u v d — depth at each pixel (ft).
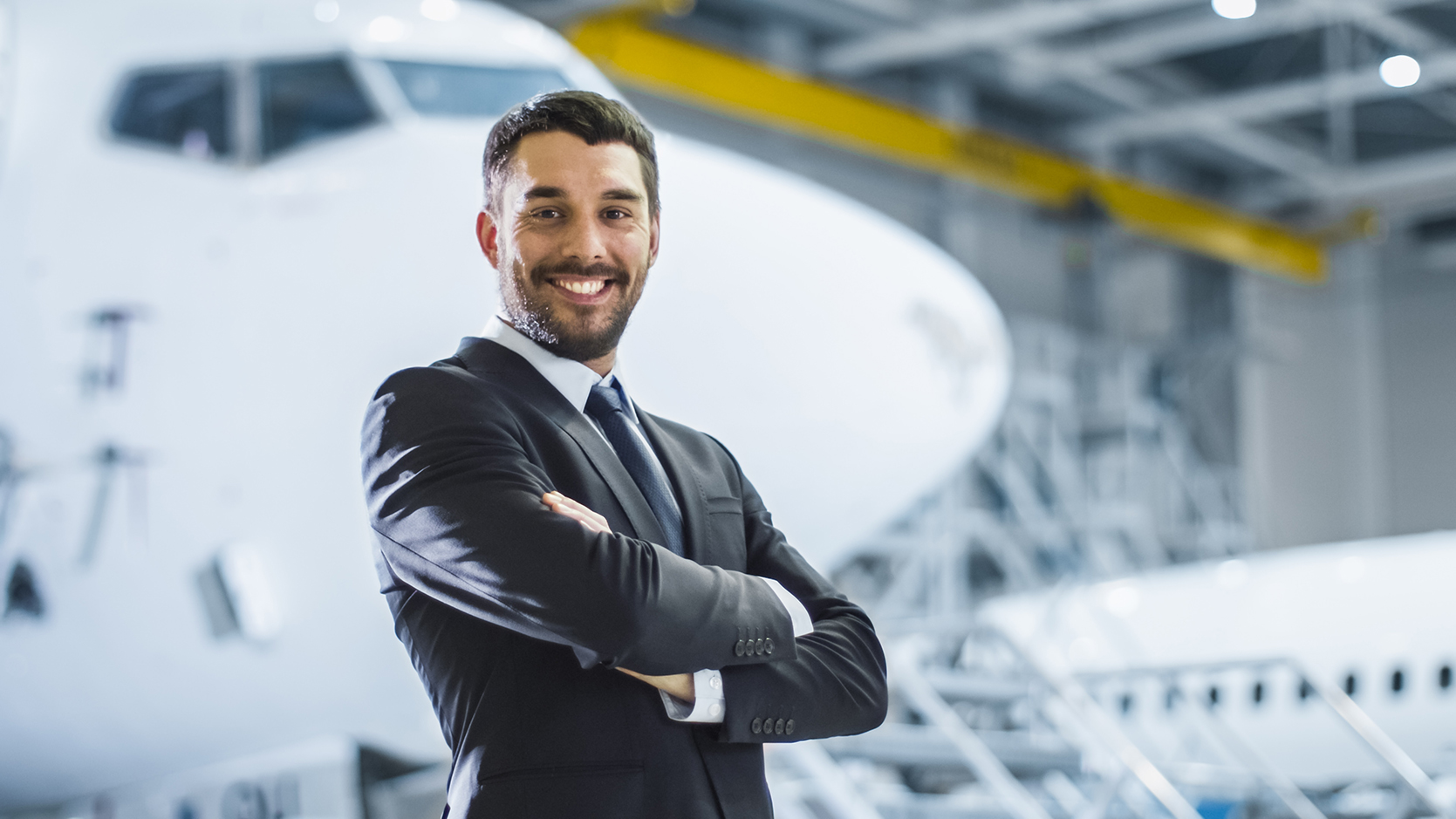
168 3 17.08
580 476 6.17
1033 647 35.83
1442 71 64.23
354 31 17.04
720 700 5.83
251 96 16.52
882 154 62.08
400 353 15.58
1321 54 68.33
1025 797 23.38
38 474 16.08
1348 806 33.55
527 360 6.50
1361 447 92.99
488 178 6.59
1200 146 80.84
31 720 16.98
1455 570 34.88
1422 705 33.37
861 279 18.02
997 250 73.87
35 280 16.15
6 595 16.39
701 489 6.76
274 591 15.75
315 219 16.01
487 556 5.53
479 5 18.49
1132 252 82.28
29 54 16.76
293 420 15.64
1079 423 72.49
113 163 16.39
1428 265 91.76
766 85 56.59
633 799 5.66
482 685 5.83
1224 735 29.12
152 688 16.37
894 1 59.06
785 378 16.76
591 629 5.40
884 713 6.48
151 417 15.83
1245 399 86.33
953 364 18.61
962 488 59.67
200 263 15.97
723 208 17.47
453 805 5.80
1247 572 38.55
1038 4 57.72
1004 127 73.26
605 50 50.65
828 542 17.98
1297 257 86.07
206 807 17.22
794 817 23.77
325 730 16.56
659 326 16.16
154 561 15.89
